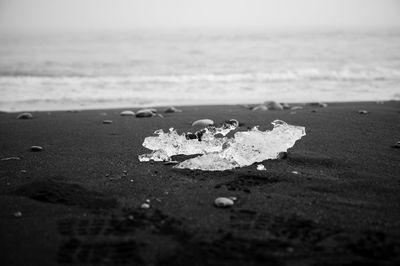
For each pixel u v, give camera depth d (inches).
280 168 57.9
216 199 49.7
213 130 71.4
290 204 49.5
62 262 40.3
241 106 99.5
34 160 62.6
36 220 46.7
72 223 46.2
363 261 39.9
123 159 62.4
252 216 47.3
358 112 88.8
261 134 65.1
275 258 40.7
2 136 75.4
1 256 41.6
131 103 108.0
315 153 62.5
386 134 72.6
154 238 43.9
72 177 56.2
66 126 81.7
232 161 58.8
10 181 55.2
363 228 45.3
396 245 42.7
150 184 54.1
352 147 65.6
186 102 108.3
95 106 105.1
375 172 56.9
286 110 92.4
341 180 54.7
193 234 44.4
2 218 47.0
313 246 42.8
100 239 43.8
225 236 44.1
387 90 119.0
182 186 53.5
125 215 47.5
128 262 40.1
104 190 52.6
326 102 104.2
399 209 48.4
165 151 63.7
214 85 128.2
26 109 102.0
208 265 39.4
